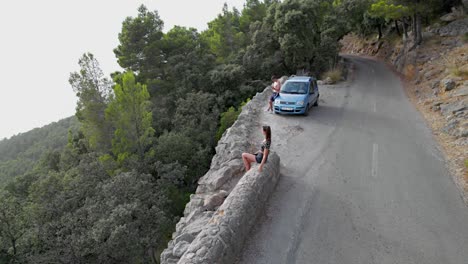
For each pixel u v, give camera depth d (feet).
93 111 78.43
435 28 87.15
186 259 14.99
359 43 169.89
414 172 28.76
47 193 66.80
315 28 101.81
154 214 60.13
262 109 51.44
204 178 29.43
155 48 111.34
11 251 63.62
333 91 67.36
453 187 25.70
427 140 36.55
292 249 18.58
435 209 22.67
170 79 118.62
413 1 77.25
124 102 73.15
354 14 129.90
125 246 52.95
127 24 109.40
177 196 77.41
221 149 33.50
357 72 95.25
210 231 16.85
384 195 24.91
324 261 17.61
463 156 30.73
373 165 30.53
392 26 139.13
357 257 17.90
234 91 112.68
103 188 62.75
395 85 71.00
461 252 18.03
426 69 66.33
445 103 45.80
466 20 79.30
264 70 113.29
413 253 18.11
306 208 23.07
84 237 54.75
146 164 79.30
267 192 24.06
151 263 61.21
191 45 123.75
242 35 143.02
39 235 60.80
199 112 105.40
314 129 41.86
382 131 40.40
